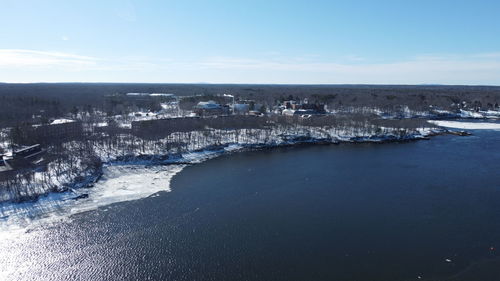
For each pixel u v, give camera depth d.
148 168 122.69
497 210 82.94
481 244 67.19
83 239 70.81
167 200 91.75
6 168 96.31
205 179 110.69
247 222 78.06
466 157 139.25
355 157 141.88
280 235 71.75
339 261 62.22
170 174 116.31
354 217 79.94
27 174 93.94
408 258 62.84
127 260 63.44
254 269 60.25
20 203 85.56
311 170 120.94
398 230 73.38
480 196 92.38
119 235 72.38
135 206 87.62
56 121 175.62
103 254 65.44
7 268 61.16
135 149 137.88
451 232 72.12
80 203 88.94
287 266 60.94
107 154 130.50
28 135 134.88
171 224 77.38
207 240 70.12
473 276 57.31
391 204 87.56
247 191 98.62
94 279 58.34
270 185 103.94
